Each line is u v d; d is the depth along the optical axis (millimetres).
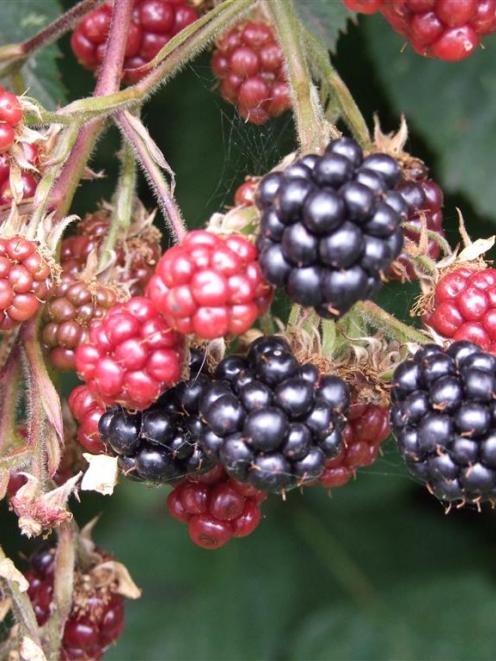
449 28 225
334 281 195
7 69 256
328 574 342
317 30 277
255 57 264
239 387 204
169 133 327
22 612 223
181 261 198
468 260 237
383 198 197
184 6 265
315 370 207
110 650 328
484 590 334
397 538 347
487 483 202
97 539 340
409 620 332
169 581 338
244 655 330
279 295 248
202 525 226
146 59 267
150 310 204
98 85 239
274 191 198
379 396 227
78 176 233
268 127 297
